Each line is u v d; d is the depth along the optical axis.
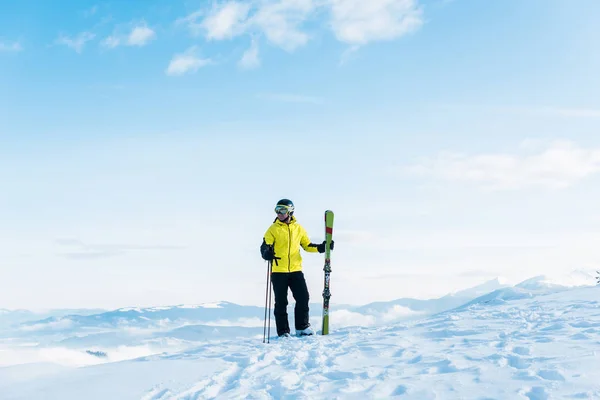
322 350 5.59
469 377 3.73
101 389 4.09
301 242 7.91
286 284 7.65
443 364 4.29
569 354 4.18
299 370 4.64
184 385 4.24
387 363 4.60
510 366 4.02
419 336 5.96
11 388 4.09
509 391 3.29
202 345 6.86
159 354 6.15
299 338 7.15
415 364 4.41
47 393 3.94
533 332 5.42
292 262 7.66
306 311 7.61
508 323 6.17
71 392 3.98
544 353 4.31
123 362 5.35
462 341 5.34
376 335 6.45
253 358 5.34
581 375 3.51
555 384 3.34
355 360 4.89
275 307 7.68
